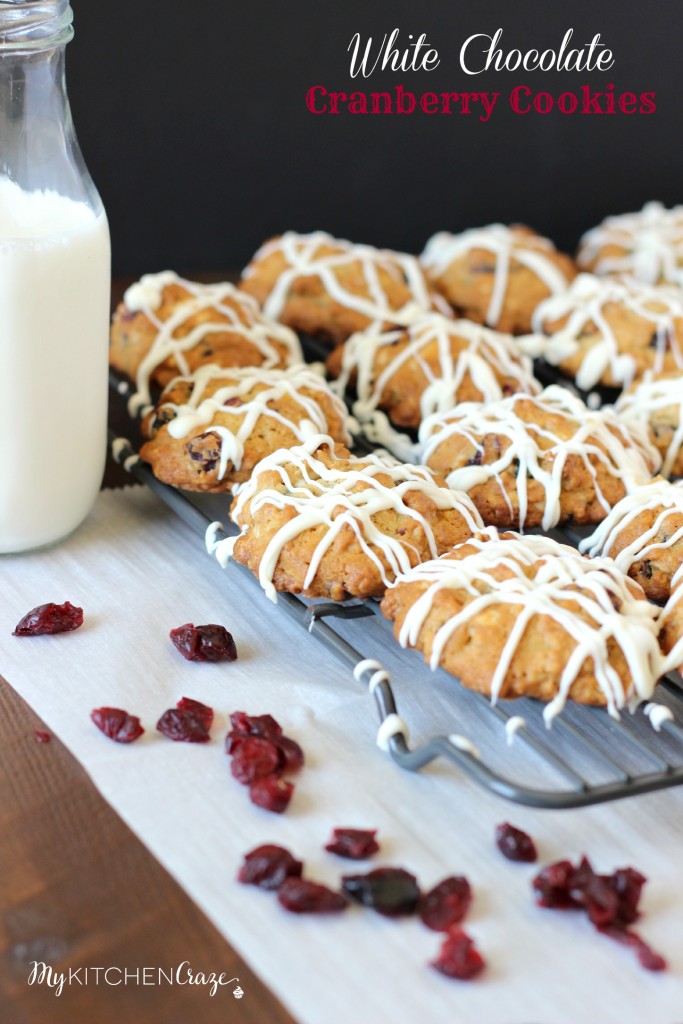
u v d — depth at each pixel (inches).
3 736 22.6
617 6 34.9
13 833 21.6
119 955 20.6
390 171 35.7
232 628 24.4
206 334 27.7
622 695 22.1
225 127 34.5
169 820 21.8
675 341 28.9
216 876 21.2
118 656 23.8
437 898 21.0
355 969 20.5
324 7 33.8
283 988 20.3
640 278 32.4
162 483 25.9
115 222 34.8
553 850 21.8
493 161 36.1
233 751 22.5
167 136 34.3
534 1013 20.3
